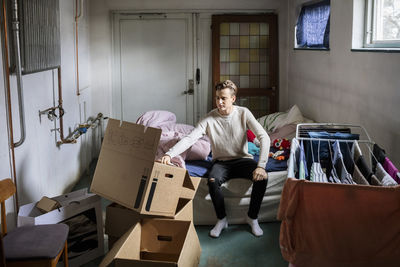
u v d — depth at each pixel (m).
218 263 2.70
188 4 5.47
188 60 5.66
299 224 1.90
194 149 3.52
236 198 3.23
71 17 4.25
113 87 5.67
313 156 2.82
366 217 1.83
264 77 5.64
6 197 2.09
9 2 2.49
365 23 3.45
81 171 4.66
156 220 2.50
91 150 5.34
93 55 5.39
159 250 2.53
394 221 1.81
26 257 1.92
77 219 2.55
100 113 5.05
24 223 2.34
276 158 3.60
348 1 3.55
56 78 3.60
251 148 3.83
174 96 5.73
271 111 5.67
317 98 4.43
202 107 5.77
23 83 2.74
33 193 2.94
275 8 5.51
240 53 5.59
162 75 5.68
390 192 1.79
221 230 3.15
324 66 4.19
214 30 5.52
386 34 3.23
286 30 5.52
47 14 3.10
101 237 2.71
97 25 5.36
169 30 5.58
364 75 3.29
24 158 2.76
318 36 4.58
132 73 5.65
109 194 2.57
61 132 3.66
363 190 1.81
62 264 2.53
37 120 3.05
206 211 3.24
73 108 4.30
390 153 2.89
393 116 2.85
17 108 2.63
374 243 1.84
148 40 5.59
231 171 3.19
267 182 3.15
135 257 2.41
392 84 2.85
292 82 5.36
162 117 4.98
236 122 3.14
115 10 5.49
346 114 3.67
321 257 1.88
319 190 1.85
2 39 2.39
